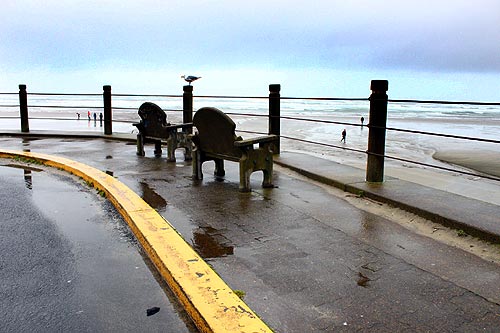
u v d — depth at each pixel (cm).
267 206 483
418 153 1636
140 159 777
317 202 501
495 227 383
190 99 963
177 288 304
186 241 380
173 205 485
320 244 375
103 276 335
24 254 375
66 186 610
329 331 248
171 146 743
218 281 305
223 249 363
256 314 266
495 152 1680
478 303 279
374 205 489
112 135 1083
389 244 376
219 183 590
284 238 388
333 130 2555
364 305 276
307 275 316
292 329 250
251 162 541
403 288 298
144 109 786
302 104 8606
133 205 479
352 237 391
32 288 315
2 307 289
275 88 759
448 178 999
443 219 416
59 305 293
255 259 344
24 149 894
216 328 250
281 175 645
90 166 704
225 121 542
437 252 359
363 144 1827
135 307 291
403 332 247
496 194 797
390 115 5344
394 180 580
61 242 402
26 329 265
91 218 470
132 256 373
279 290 295
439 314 266
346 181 564
